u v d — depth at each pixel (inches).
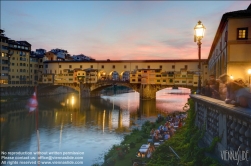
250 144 376.8
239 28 1005.2
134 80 4601.4
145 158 1033.5
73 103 4094.5
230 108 436.8
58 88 5954.7
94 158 1354.6
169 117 2068.2
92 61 5034.5
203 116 746.2
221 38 1307.8
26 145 1668.3
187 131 928.3
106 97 5300.2
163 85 4429.1
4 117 2760.8
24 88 4793.3
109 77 4968.0
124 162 1046.4
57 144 1676.9
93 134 1942.7
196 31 839.1
